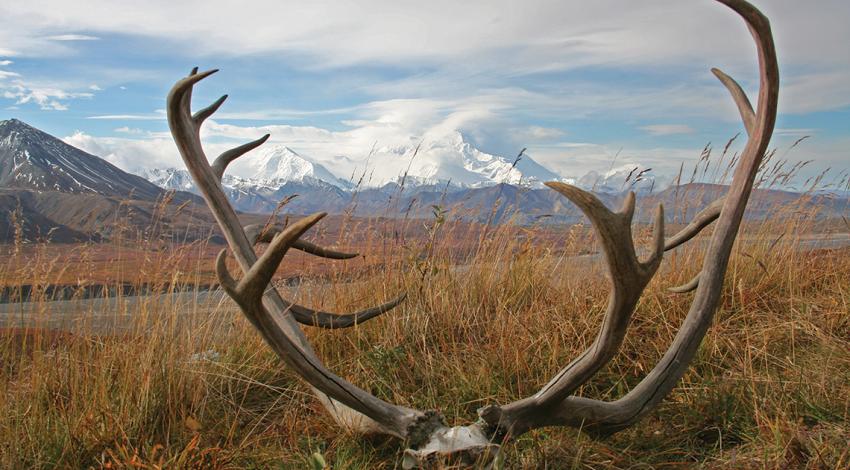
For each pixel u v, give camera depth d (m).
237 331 4.96
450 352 4.73
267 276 2.63
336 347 4.92
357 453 3.36
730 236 3.08
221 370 4.42
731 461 3.19
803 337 4.87
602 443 3.42
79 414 3.72
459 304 5.30
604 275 6.05
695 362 4.42
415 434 2.87
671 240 3.59
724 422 3.60
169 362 4.11
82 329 4.40
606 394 4.14
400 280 5.52
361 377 4.41
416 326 5.03
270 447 3.59
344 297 5.44
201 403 4.09
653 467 3.25
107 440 3.54
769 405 3.70
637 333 5.02
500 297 5.47
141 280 4.54
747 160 3.02
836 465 2.97
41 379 3.96
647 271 2.57
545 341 4.71
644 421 3.69
